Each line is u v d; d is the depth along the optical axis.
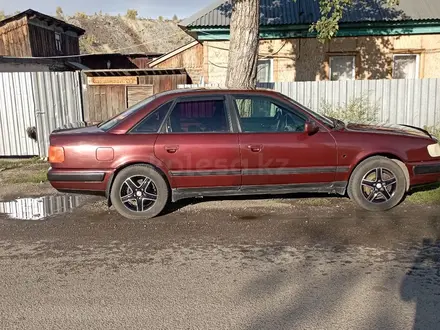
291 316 2.80
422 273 3.42
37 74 9.39
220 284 3.29
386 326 2.67
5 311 2.92
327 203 5.48
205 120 4.97
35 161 9.08
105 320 2.78
